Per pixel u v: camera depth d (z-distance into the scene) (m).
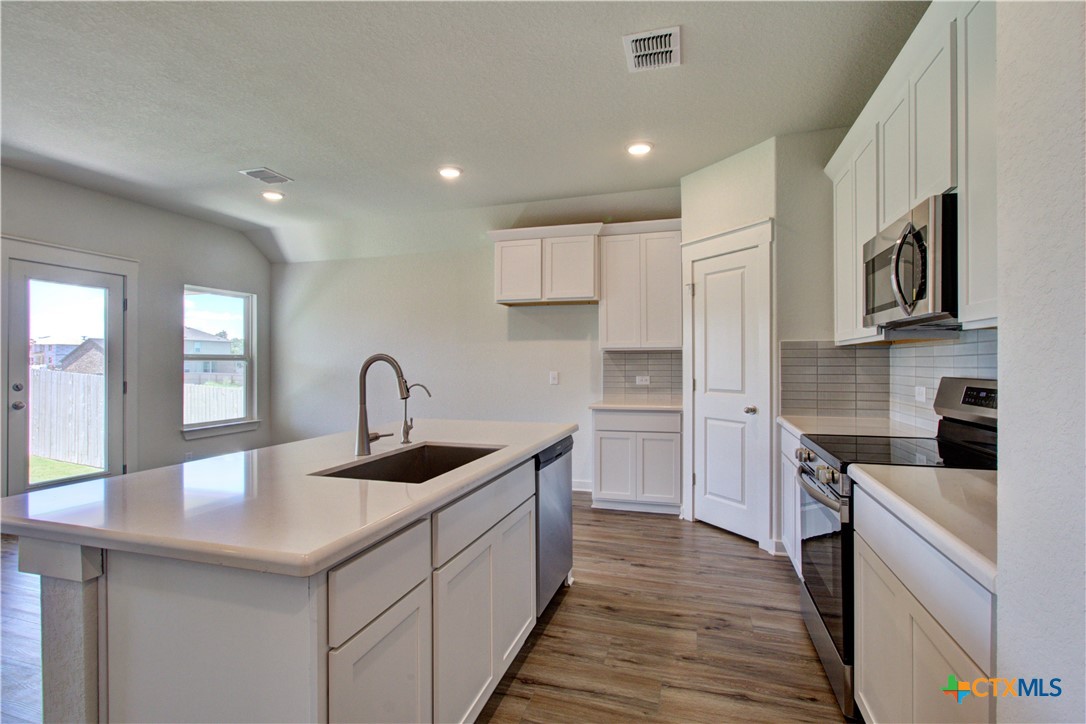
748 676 1.86
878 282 2.02
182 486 1.39
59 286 3.67
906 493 1.22
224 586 1.01
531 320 4.74
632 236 4.01
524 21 1.96
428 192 3.93
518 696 1.76
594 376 4.57
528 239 4.20
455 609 1.42
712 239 3.39
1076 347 0.58
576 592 2.54
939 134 1.59
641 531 3.45
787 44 2.12
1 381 3.36
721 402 3.38
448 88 2.44
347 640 1.00
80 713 1.11
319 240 5.09
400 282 5.15
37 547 1.14
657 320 3.94
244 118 2.73
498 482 1.72
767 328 3.01
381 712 1.10
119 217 4.06
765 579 2.67
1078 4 0.57
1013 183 0.70
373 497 1.26
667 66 2.27
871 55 2.19
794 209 2.96
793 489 2.53
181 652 1.05
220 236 4.92
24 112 2.66
